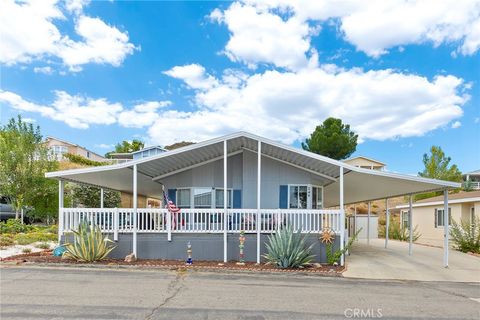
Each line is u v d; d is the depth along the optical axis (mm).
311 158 13055
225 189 12688
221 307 6965
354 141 40438
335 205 27094
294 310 6914
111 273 10336
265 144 13172
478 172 51312
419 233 26438
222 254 12711
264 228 13000
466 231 17641
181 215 13141
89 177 14977
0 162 22797
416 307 7422
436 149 31766
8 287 8336
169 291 8219
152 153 38781
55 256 12586
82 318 6086
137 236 12758
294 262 11547
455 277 11148
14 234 19375
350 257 14602
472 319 6660
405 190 15422
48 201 24578
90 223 12836
